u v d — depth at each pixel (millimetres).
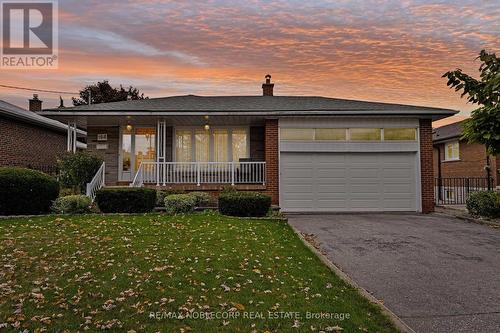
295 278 5715
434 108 14625
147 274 5621
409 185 14648
